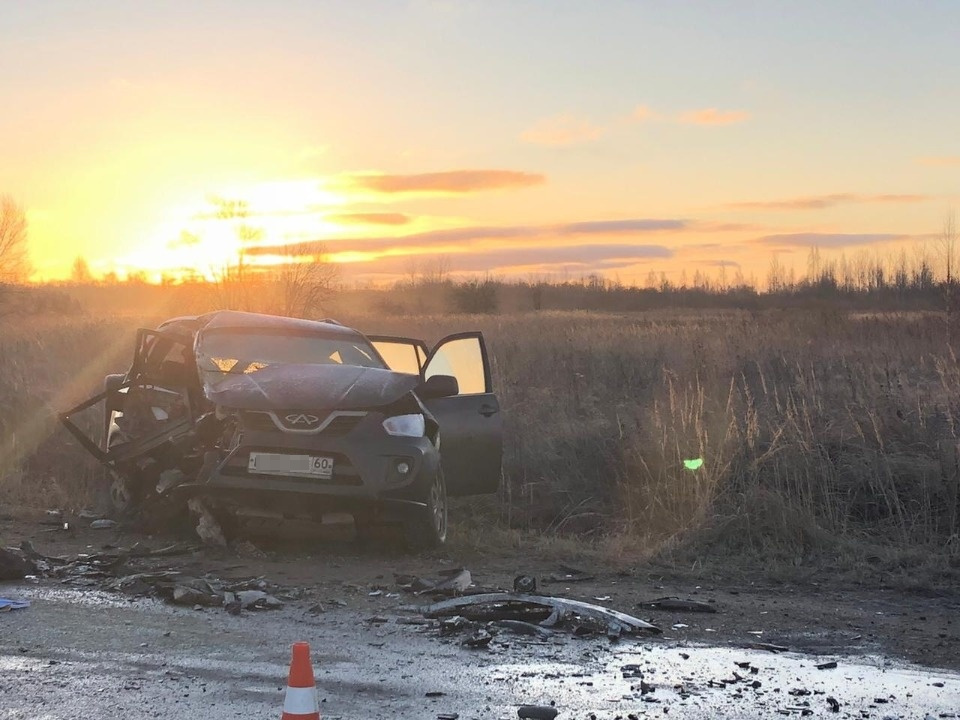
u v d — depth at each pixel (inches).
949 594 279.9
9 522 323.0
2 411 415.5
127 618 210.8
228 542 297.1
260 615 219.9
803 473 362.6
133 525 318.0
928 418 406.0
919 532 335.9
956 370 477.1
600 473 395.9
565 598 253.1
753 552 318.3
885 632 231.8
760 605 258.4
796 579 292.2
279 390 293.7
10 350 650.8
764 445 398.3
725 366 573.0
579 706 164.1
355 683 171.9
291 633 204.4
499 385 513.3
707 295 3499.0
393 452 288.5
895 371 521.3
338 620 218.1
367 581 260.8
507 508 378.0
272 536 309.4
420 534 299.1
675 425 389.4
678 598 262.8
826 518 340.2
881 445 370.6
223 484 282.7
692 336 774.5
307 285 1135.6
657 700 169.3
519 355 640.4
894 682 187.6
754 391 491.8
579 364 604.7
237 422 290.2
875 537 335.3
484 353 357.1
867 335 802.2
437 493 308.8
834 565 307.1
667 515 347.6
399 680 174.7
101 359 657.0
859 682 186.7
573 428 433.7
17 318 1343.5
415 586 251.4
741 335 772.0
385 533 321.4
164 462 318.3
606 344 727.7
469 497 390.0
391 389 303.1
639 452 390.6
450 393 327.9
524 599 232.7
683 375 545.3
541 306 2738.7
